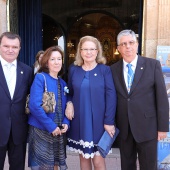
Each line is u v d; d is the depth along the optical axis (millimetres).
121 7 6777
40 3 5543
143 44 4480
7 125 2951
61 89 3100
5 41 2898
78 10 6863
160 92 2910
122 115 3012
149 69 2951
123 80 3002
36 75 3023
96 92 3023
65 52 6910
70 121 3152
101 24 6957
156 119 2986
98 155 3123
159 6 4297
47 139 2965
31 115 3051
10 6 4832
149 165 3049
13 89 2984
